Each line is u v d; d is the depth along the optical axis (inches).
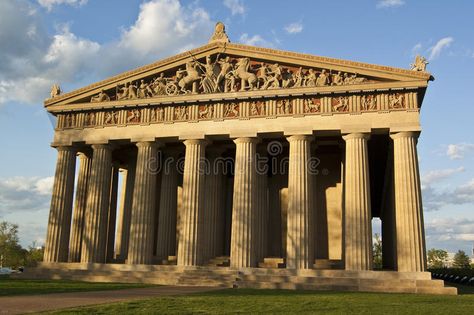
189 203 2010.3
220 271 1872.5
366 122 1887.3
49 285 1530.5
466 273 2637.8
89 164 2412.6
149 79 2206.0
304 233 1849.2
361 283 1635.1
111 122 2206.0
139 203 2075.5
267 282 1665.8
